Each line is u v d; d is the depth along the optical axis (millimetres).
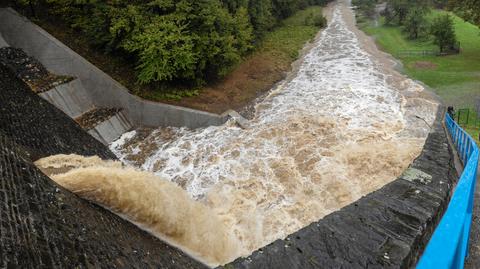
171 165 19469
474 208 7918
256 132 21469
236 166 18562
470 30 41781
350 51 36812
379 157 17219
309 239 5812
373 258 5262
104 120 22234
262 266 5383
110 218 7750
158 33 22188
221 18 25422
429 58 33438
